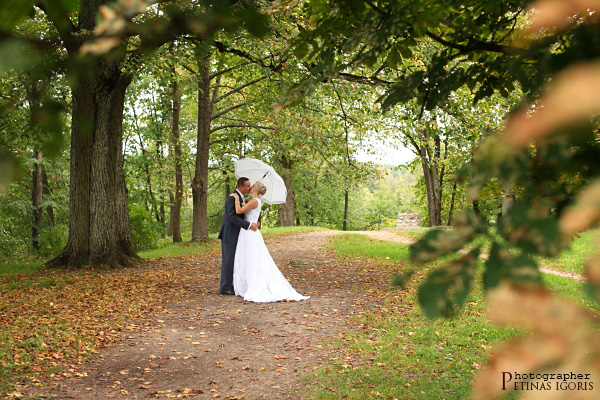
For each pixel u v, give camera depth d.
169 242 25.88
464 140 10.04
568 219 0.42
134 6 0.59
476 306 7.75
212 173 31.91
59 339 6.52
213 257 17.25
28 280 11.80
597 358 0.38
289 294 9.27
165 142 27.23
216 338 6.89
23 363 5.45
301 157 21.97
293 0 2.20
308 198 42.22
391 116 13.70
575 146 0.52
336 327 7.37
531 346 0.41
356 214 50.25
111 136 14.38
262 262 9.35
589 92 0.36
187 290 10.23
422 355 6.00
